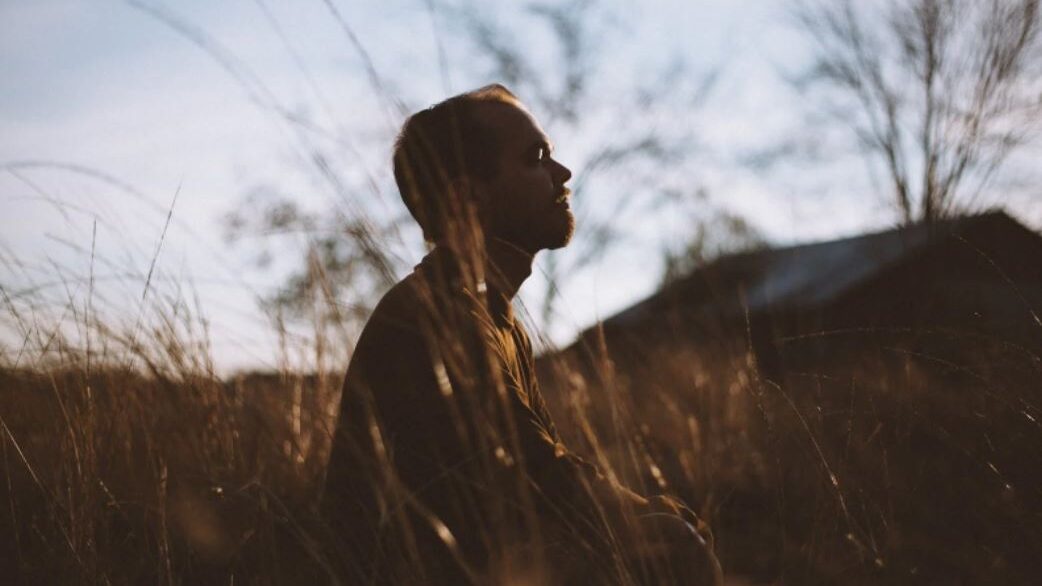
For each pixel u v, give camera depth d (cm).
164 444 263
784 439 296
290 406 277
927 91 1351
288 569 207
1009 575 266
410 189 219
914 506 285
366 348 201
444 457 190
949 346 338
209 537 228
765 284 965
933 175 1312
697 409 460
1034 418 290
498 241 216
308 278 241
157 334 282
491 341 193
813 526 269
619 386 349
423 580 184
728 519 358
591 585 182
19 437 264
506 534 184
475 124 214
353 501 204
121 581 225
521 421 189
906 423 305
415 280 203
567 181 221
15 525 228
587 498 187
